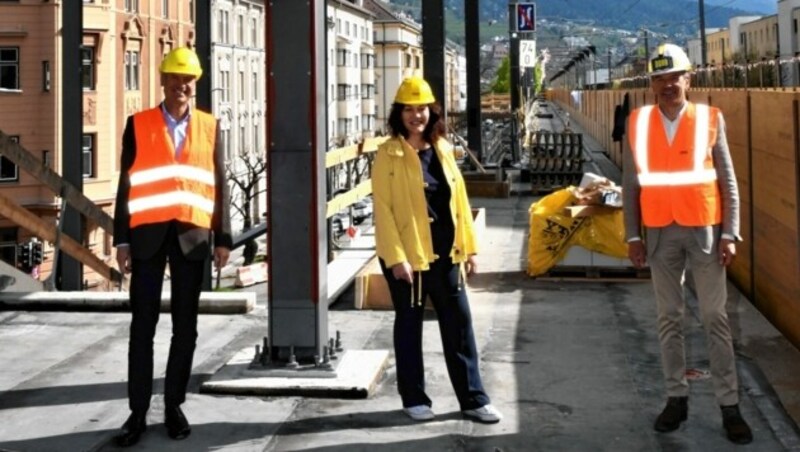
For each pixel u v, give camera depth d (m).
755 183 7.91
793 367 5.94
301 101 5.48
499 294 8.38
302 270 5.60
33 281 8.47
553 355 6.36
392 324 7.24
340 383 5.45
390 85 103.75
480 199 16.02
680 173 4.78
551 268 8.98
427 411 5.04
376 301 7.74
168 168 4.79
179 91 4.85
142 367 4.77
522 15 27.62
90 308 7.70
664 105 4.87
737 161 8.59
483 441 4.76
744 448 4.64
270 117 5.52
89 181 42.22
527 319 7.41
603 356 6.32
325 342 5.72
